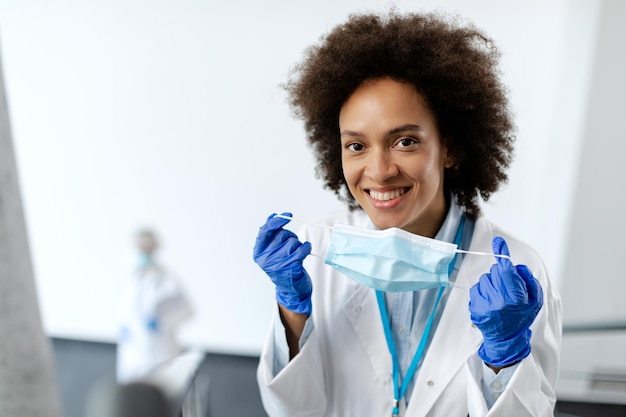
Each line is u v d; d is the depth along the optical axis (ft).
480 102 3.04
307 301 2.97
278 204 9.52
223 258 10.09
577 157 8.06
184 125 9.32
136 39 8.95
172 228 10.01
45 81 9.33
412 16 3.10
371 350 3.17
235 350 10.57
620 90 7.63
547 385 2.96
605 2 7.30
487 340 2.59
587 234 8.39
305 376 3.04
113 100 9.34
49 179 9.96
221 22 8.68
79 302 10.82
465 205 3.42
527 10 7.96
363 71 2.83
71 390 9.72
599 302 8.66
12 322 1.23
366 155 2.80
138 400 1.18
